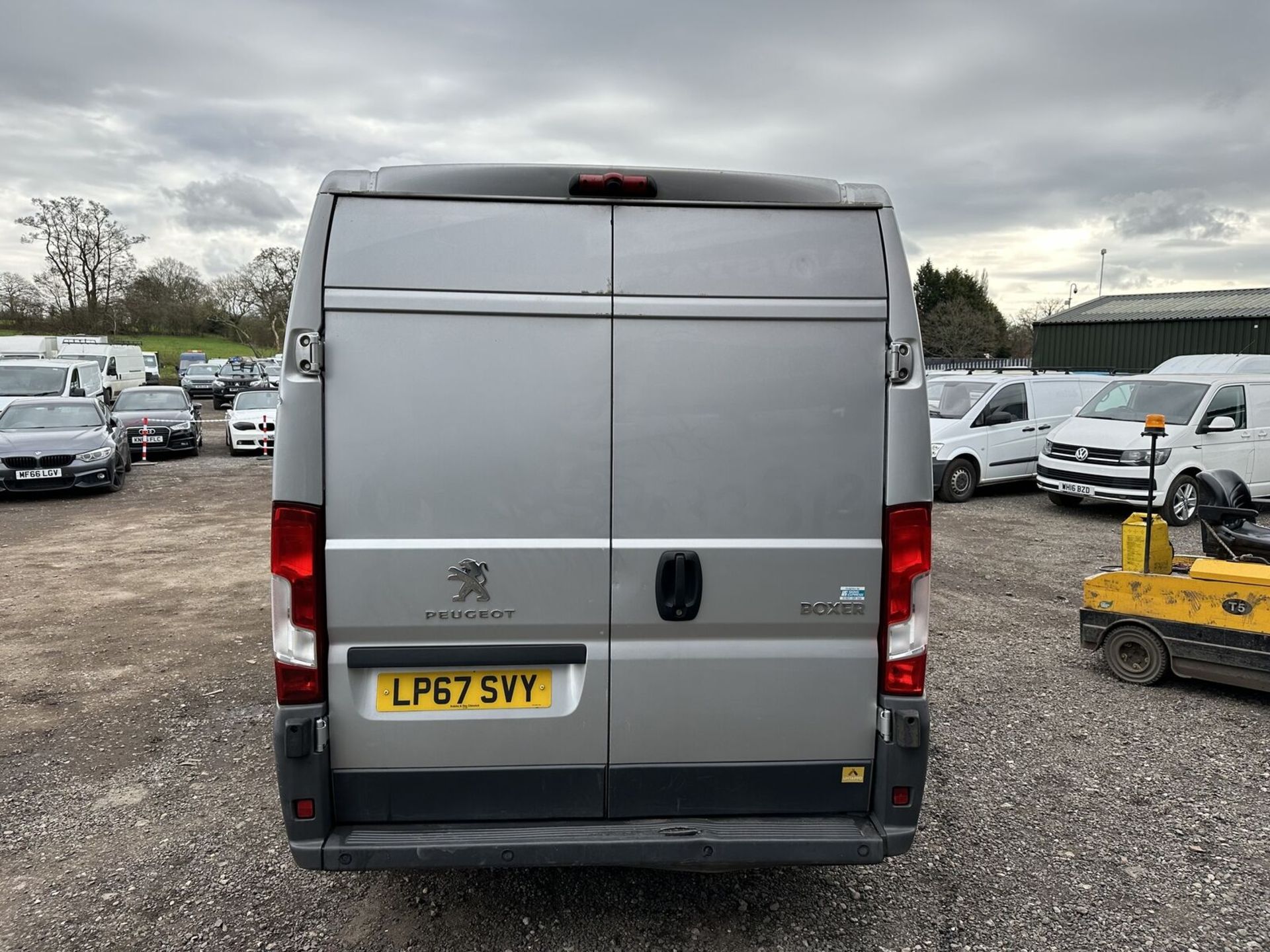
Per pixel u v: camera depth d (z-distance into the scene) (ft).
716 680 8.91
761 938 9.89
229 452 67.00
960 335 173.27
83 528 35.83
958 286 197.16
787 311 8.71
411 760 8.75
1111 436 36.86
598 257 8.55
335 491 8.41
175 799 13.15
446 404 8.45
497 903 10.54
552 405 8.54
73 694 17.40
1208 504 20.03
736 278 8.66
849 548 8.86
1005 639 21.07
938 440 41.86
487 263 8.46
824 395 8.77
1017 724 15.97
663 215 8.62
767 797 9.07
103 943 9.75
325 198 8.39
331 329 8.34
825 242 8.77
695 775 9.00
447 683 8.73
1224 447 36.94
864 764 9.11
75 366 57.93
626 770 8.95
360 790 8.74
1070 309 114.32
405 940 9.84
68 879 11.05
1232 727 15.87
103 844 11.89
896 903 10.54
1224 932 9.96
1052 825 12.35
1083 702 17.06
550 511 8.61
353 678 8.62
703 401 8.67
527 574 8.62
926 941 9.83
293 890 10.82
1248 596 16.66
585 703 8.83
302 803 8.58
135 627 21.90
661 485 8.68
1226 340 92.43
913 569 8.82
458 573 8.54
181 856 11.59
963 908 10.44
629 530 8.69
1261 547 19.07
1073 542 32.94
